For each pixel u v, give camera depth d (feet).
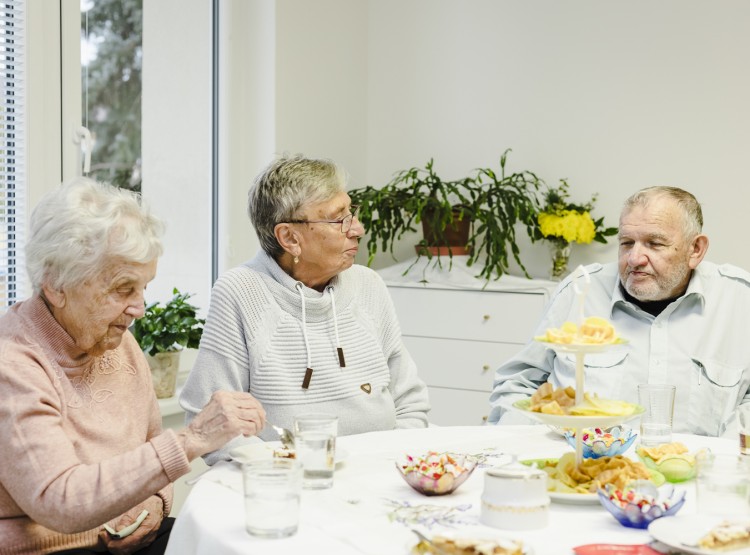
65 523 4.45
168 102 10.46
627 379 7.15
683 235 7.06
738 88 10.75
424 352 11.32
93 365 5.19
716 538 3.47
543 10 11.84
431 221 11.45
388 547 3.65
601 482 4.25
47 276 4.80
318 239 6.39
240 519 4.02
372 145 13.04
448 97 12.51
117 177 9.84
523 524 3.86
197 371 6.20
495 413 7.32
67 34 9.00
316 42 11.79
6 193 8.63
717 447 5.50
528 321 10.69
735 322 7.27
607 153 11.51
